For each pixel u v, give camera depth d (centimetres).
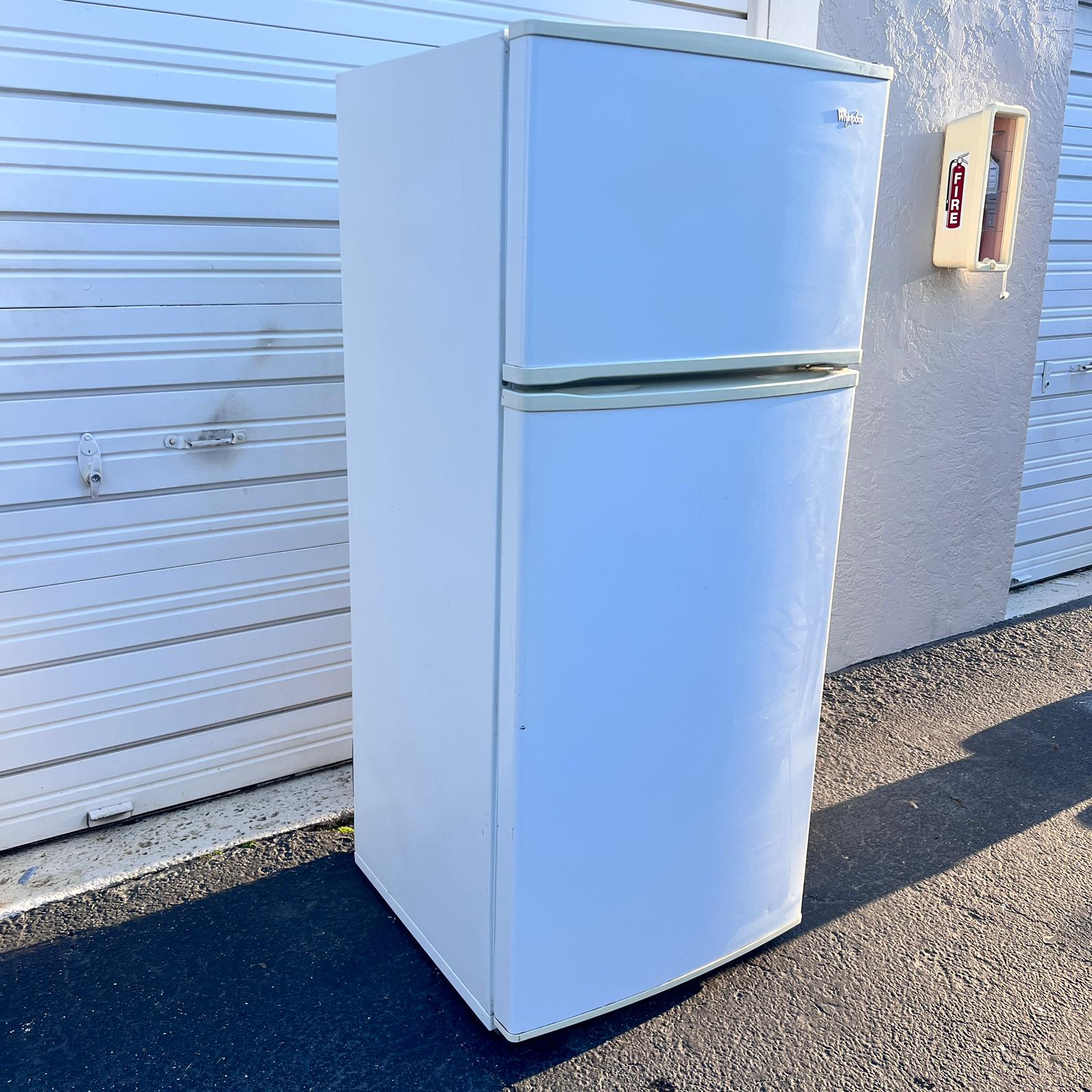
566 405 172
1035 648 427
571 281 169
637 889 210
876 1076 205
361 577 239
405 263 199
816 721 232
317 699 307
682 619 198
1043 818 300
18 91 227
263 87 255
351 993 224
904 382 379
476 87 168
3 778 262
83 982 224
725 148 178
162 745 283
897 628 418
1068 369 482
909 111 349
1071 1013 223
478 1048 210
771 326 195
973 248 356
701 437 190
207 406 267
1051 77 388
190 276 257
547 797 192
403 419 209
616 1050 211
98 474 254
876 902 261
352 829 285
